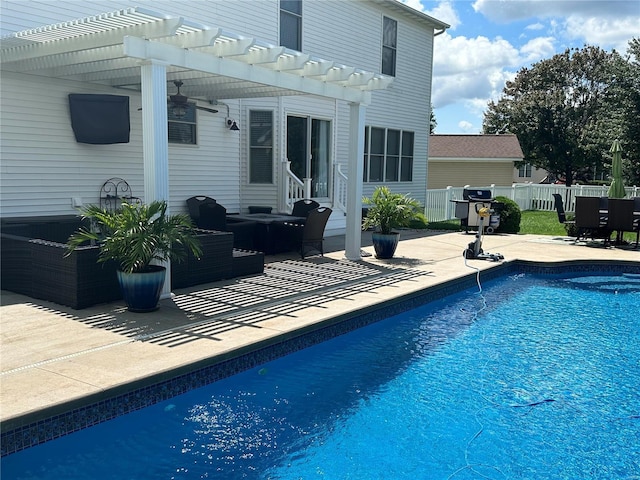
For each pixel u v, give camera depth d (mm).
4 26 6723
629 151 20922
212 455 3377
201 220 8852
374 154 14625
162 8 8641
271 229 9117
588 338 5855
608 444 3641
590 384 4621
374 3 13734
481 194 13086
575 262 9203
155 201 5336
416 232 12984
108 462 3258
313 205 10344
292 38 11516
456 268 8227
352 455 3430
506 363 5086
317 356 5227
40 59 6770
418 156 16453
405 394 4363
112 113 7816
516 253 9875
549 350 5461
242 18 10125
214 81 8078
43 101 7387
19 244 5836
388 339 5781
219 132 10211
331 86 7988
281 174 11180
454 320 6516
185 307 5543
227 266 6988
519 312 6887
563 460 3436
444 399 4289
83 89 7859
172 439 3564
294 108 11586
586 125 35750
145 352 4141
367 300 6074
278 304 5793
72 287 5301
